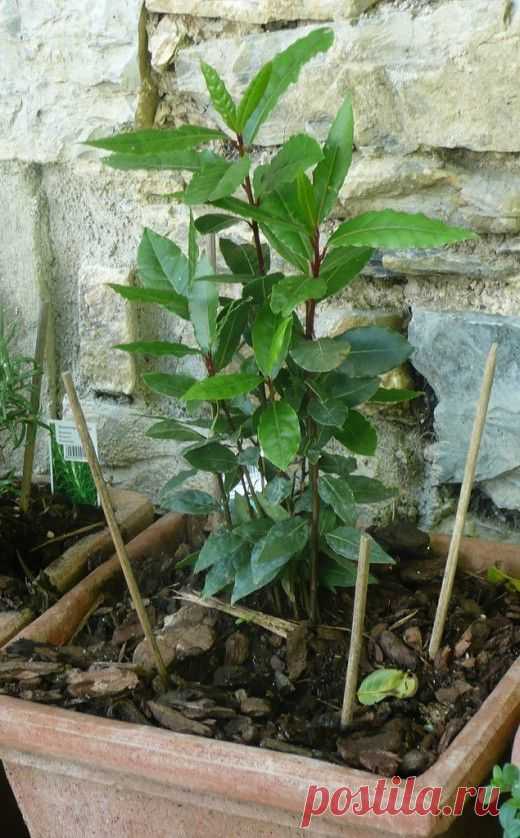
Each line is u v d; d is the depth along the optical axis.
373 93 0.98
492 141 0.95
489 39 0.92
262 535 0.94
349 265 0.87
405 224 0.76
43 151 1.15
